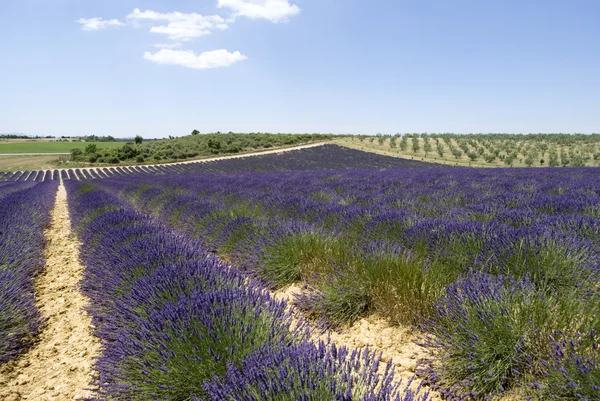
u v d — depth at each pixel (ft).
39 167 188.75
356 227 18.08
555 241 11.17
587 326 7.00
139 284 10.84
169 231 19.79
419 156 153.99
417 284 10.50
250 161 154.20
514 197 24.63
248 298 9.07
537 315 7.49
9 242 18.06
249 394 5.65
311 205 23.62
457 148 171.22
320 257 14.28
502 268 10.84
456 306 8.58
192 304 8.55
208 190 41.22
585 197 23.07
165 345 7.48
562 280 9.78
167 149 229.04
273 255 14.70
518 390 6.82
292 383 5.67
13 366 9.86
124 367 7.63
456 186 36.22
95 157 213.46
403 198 26.58
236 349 7.26
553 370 6.40
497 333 7.38
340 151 182.50
